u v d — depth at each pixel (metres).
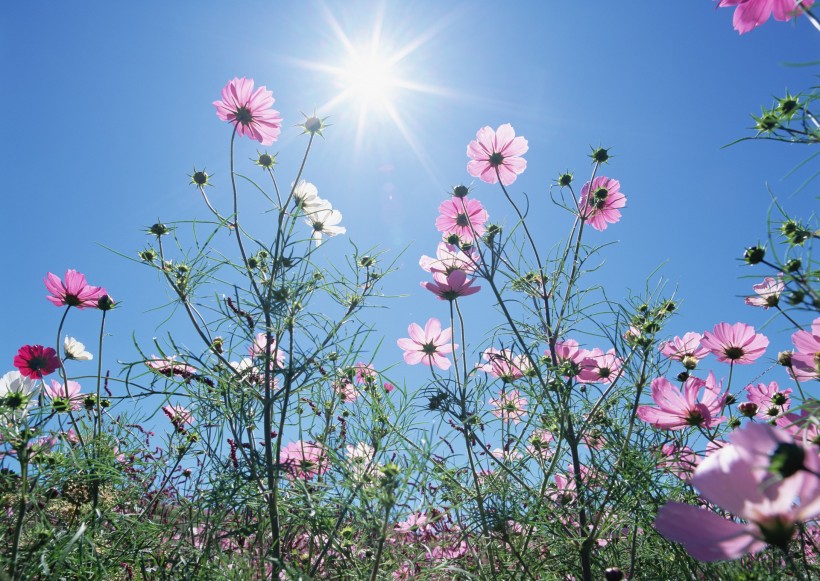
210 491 0.55
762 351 0.55
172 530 0.57
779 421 0.40
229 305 0.61
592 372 0.64
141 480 0.60
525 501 0.59
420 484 0.50
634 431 0.59
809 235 0.39
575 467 0.59
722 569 0.46
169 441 0.64
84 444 0.59
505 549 0.62
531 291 0.68
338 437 0.64
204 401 0.60
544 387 0.60
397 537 0.60
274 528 0.53
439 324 0.76
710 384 0.49
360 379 0.69
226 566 0.53
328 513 0.55
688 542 0.21
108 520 0.58
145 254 0.64
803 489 0.19
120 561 0.54
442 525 0.63
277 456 0.55
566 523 0.59
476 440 0.60
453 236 0.71
